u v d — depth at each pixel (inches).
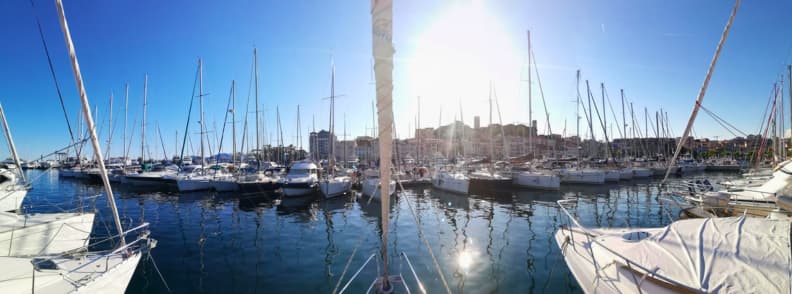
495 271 369.4
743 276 159.2
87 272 248.7
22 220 331.6
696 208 437.7
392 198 879.1
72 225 354.9
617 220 631.2
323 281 351.9
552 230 560.4
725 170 1923.0
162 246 481.1
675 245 193.6
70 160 1801.2
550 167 1414.9
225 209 789.2
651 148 1935.3
